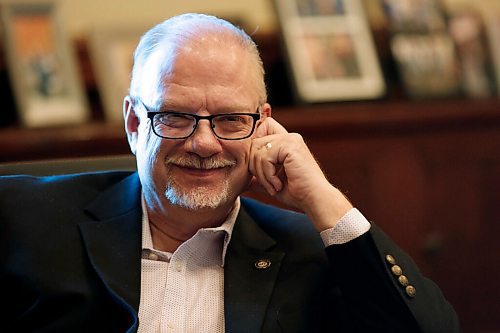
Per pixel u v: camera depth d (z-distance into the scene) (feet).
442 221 30.42
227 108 14.25
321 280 15.17
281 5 30.78
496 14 34.53
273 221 16.10
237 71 14.38
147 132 14.40
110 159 17.34
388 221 29.71
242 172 14.78
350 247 14.40
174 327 14.47
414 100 31.37
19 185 15.19
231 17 31.73
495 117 30.94
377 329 14.29
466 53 33.45
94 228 14.79
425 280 14.61
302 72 30.09
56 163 16.93
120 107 28.66
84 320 14.01
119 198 15.49
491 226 31.04
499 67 33.71
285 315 14.61
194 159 14.24
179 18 14.78
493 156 30.99
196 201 14.34
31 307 14.07
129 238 14.88
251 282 14.88
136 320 13.85
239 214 15.76
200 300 14.84
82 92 28.32
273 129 15.30
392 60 32.17
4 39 27.61
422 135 30.09
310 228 15.94
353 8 31.78
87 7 31.35
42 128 26.58
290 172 14.90
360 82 30.78
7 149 25.55
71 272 14.24
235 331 14.23
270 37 31.09
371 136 29.43
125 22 31.48
